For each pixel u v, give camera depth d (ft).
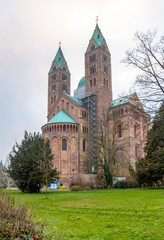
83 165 251.19
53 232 37.78
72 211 59.31
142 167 153.17
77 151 253.03
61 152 243.19
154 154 139.74
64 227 41.81
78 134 259.60
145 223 42.65
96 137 206.80
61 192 147.23
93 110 280.10
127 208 60.13
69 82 348.79
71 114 275.80
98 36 310.45
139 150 258.37
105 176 171.94
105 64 302.04
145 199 79.61
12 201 38.09
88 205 69.46
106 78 295.89
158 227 39.42
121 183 177.99
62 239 34.71
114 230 39.06
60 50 356.18
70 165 243.40
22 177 148.36
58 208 65.00
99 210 59.31
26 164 146.00
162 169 142.51
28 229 31.83
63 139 248.73
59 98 296.71
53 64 347.56
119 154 248.93
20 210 34.55
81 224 43.96
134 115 100.01
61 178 235.20
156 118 84.07
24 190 148.25
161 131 106.11
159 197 84.69
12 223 31.78
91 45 307.17
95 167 238.68
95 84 287.89
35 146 150.82
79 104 271.90
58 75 333.21
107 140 259.80
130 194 103.65
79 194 117.91
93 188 177.78
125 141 247.29
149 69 85.56
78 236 36.32
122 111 256.73
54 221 46.93
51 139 245.45
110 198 88.22
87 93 293.02
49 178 145.18
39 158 139.33
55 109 298.76
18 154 152.56
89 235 36.63
